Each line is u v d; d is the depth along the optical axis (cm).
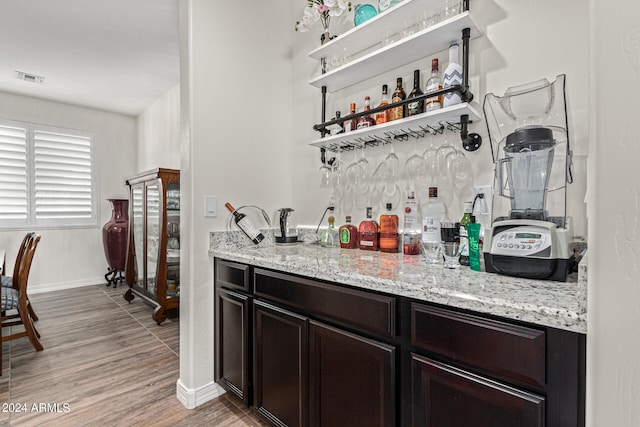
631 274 53
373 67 165
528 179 107
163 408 170
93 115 461
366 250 171
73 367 214
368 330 105
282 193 217
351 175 187
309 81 194
